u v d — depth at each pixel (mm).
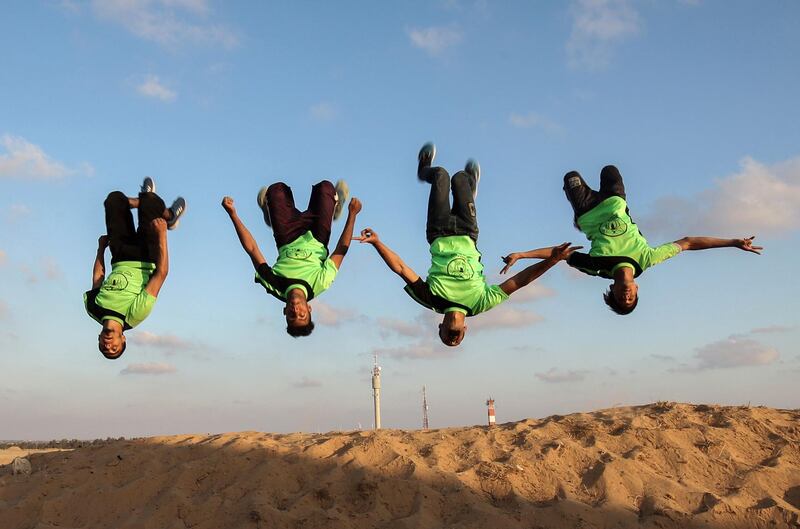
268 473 8070
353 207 8852
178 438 9750
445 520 7152
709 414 9359
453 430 9359
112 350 8734
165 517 7586
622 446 8406
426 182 9484
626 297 8570
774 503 7223
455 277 8594
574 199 9445
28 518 8016
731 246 8664
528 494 7566
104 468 8734
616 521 7031
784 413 9516
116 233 9234
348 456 8281
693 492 7441
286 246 8812
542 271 8414
